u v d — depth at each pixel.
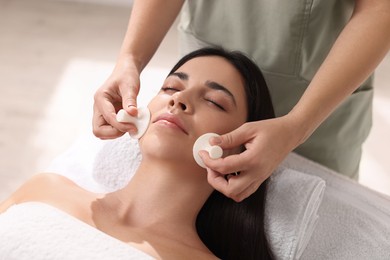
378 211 1.45
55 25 2.96
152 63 2.68
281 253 1.29
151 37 1.33
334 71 1.13
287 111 1.54
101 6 3.11
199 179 1.22
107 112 1.17
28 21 2.97
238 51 1.34
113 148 1.46
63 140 2.33
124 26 2.99
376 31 1.14
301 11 1.32
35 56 2.74
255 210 1.31
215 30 1.48
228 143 1.05
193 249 1.20
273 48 1.41
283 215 1.32
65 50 2.80
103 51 2.81
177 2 1.37
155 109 1.21
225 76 1.25
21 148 2.29
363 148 2.27
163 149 1.16
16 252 1.05
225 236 1.32
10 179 2.17
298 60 1.41
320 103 1.12
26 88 2.56
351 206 1.44
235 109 1.24
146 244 1.17
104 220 1.21
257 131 1.05
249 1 1.37
